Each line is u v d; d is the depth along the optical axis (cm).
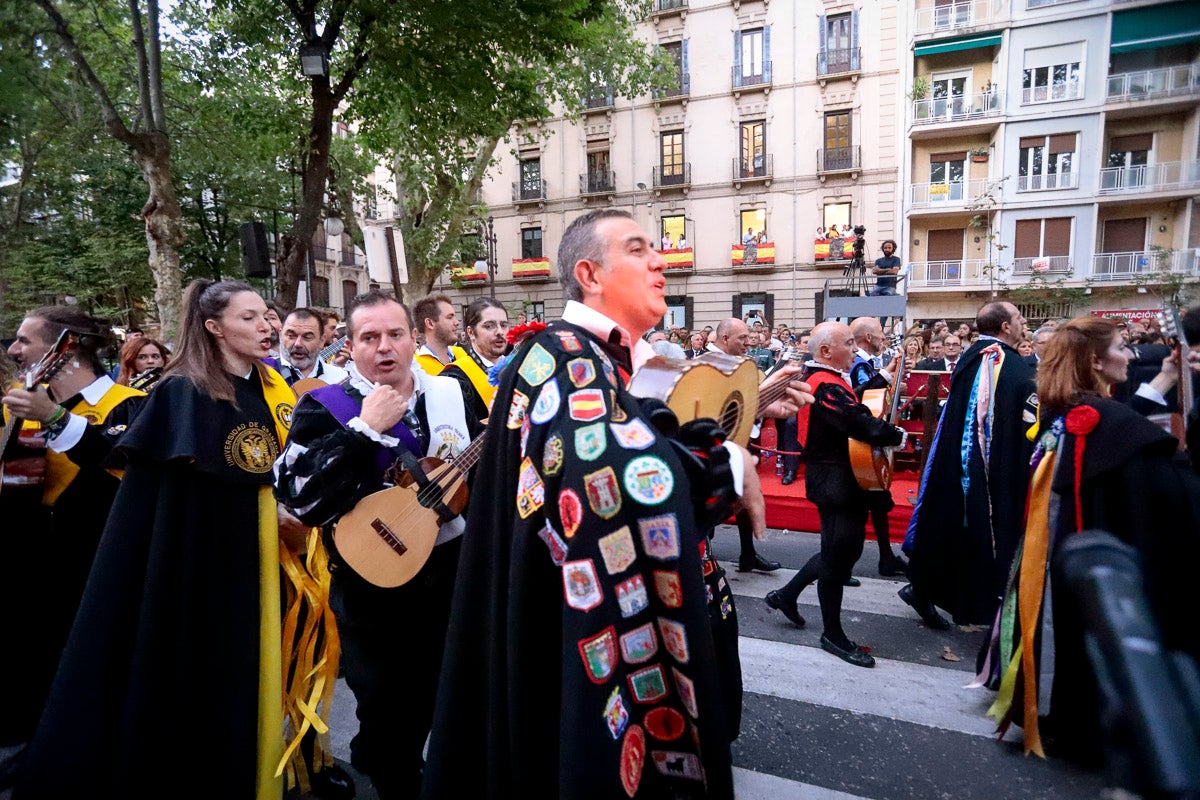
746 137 2369
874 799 228
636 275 147
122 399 277
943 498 359
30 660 258
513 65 1083
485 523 138
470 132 1221
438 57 969
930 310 2256
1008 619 262
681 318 2492
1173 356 239
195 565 201
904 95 2169
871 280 1525
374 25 927
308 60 857
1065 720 241
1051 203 2067
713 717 113
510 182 2655
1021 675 253
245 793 199
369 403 194
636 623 115
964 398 358
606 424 117
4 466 249
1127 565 61
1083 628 60
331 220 1267
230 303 217
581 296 152
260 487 220
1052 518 238
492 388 379
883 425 310
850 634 366
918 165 2241
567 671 112
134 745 186
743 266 2353
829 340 332
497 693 129
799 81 2277
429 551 199
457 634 138
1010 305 359
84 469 258
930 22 2122
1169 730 46
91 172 1606
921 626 376
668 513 114
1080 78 1977
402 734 202
